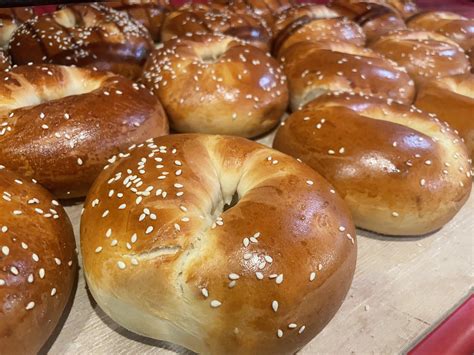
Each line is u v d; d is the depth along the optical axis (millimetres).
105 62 296
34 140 204
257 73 265
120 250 156
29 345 150
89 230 171
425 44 313
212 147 200
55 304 161
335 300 161
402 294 191
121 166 186
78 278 187
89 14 319
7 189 175
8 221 162
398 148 206
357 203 208
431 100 264
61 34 295
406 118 233
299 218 161
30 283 153
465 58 319
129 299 154
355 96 241
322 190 178
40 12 349
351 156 208
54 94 234
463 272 202
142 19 363
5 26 328
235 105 254
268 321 147
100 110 216
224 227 155
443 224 217
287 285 148
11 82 223
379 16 370
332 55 280
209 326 148
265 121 266
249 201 165
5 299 145
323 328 166
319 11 365
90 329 170
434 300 189
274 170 183
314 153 217
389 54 318
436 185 205
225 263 147
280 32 347
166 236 153
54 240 171
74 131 209
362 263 204
